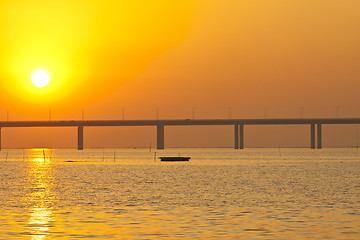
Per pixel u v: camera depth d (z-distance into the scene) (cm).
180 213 6125
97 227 5144
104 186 10438
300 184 10881
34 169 17938
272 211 6288
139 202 7362
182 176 13725
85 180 12281
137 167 19088
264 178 12875
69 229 5034
